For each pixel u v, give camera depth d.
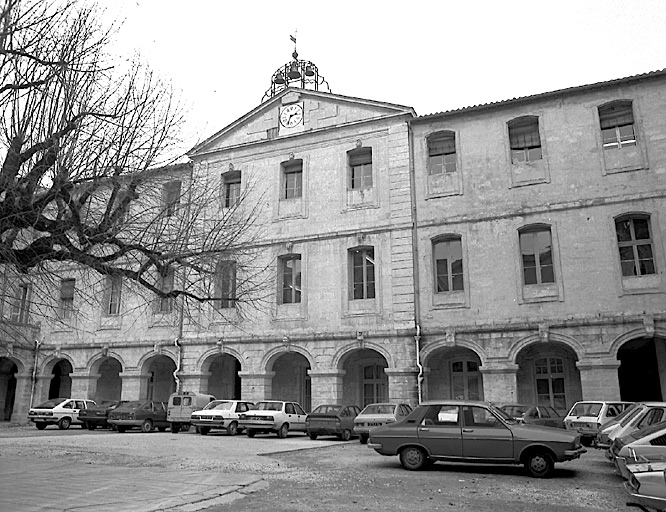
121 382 35.38
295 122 31.28
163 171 15.08
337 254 28.70
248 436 25.59
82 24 13.37
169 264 15.48
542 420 20.78
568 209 25.09
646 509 9.43
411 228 27.39
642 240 24.16
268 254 30.00
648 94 25.06
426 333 26.08
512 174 26.41
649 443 11.02
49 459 15.40
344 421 23.77
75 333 34.03
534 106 26.72
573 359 25.73
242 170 31.81
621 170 24.72
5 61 12.00
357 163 29.86
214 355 30.34
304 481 12.57
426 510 9.72
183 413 27.80
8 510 8.79
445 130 28.02
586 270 24.30
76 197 13.84
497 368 24.67
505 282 25.42
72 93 12.99
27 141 12.55
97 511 8.85
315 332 28.05
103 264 14.38
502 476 13.84
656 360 27.05
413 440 14.67
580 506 10.41
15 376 34.16
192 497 10.23
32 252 13.28
